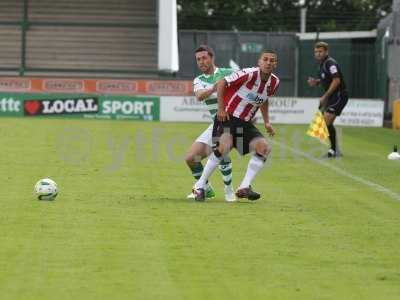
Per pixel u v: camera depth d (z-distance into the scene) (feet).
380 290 54.70
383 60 238.27
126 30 256.52
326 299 52.44
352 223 77.97
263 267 60.08
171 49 242.78
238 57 291.58
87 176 105.81
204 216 79.10
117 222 75.00
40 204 83.66
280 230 73.36
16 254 62.23
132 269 58.65
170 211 81.46
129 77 249.75
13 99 208.23
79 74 249.34
